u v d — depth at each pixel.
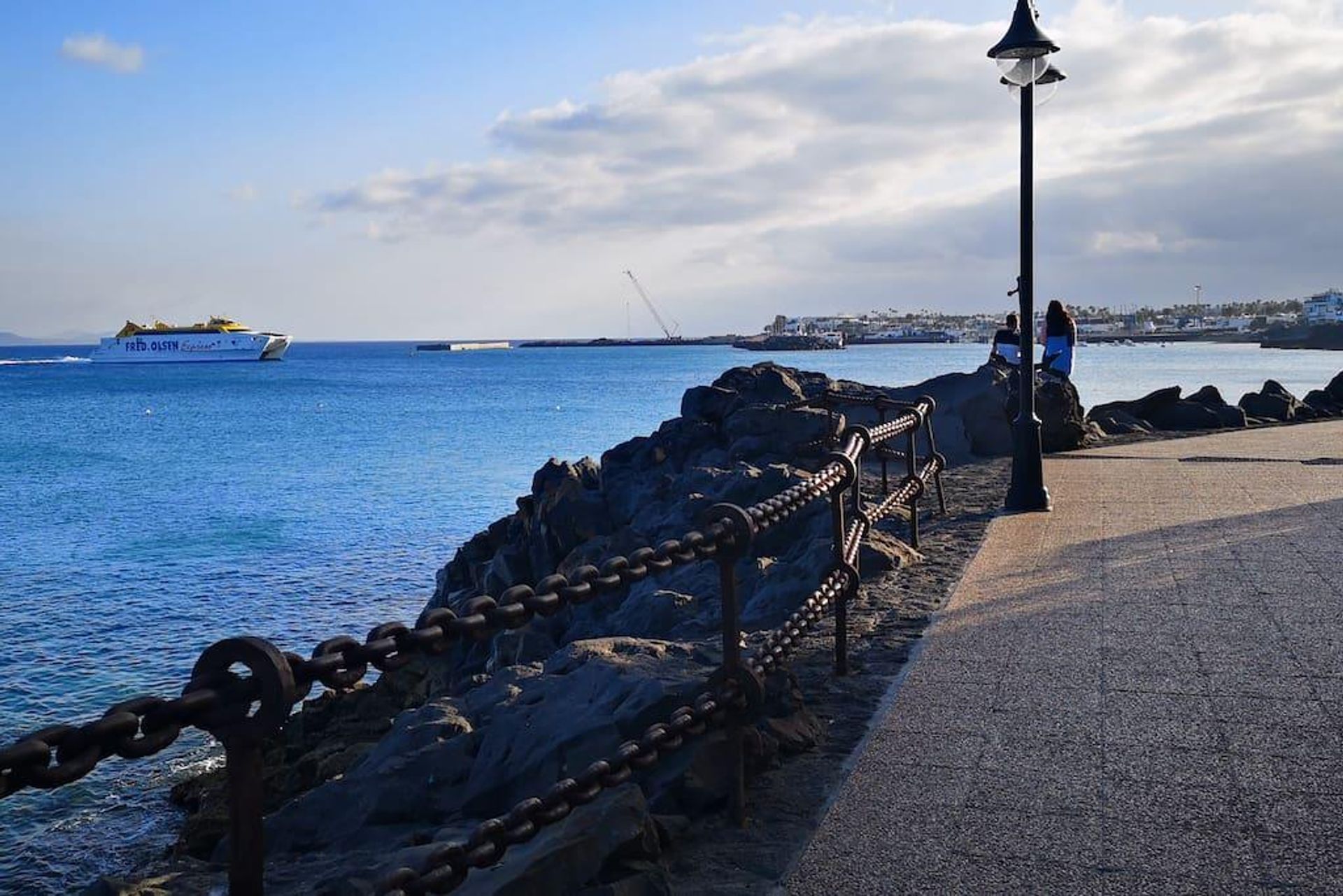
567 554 14.63
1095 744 5.20
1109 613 7.53
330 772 9.29
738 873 4.11
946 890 3.88
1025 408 12.21
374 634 3.00
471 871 4.04
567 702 5.31
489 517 26.27
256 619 16.94
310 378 128.62
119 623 16.70
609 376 124.81
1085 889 3.85
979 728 5.45
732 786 4.50
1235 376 77.31
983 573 8.99
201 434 53.94
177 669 14.48
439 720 5.67
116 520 27.08
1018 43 11.68
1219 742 5.18
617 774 3.82
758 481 13.13
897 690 6.08
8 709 13.04
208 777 10.57
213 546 23.23
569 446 43.59
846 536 6.72
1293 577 8.41
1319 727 5.34
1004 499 13.19
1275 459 16.61
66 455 44.91
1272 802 4.51
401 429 53.97
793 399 18.16
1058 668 6.36
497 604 3.40
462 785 5.30
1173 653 6.57
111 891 4.70
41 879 8.95
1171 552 9.50
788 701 5.46
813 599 5.69
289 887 4.64
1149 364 106.25
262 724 2.67
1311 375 78.00
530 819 3.52
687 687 4.97
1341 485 13.48
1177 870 3.96
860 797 4.68
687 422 17.52
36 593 18.80
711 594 9.66
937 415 18.62
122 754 2.40
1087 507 12.20
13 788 2.20
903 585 8.73
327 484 33.31
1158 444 19.75
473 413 64.81
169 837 9.60
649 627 9.17
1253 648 6.62
